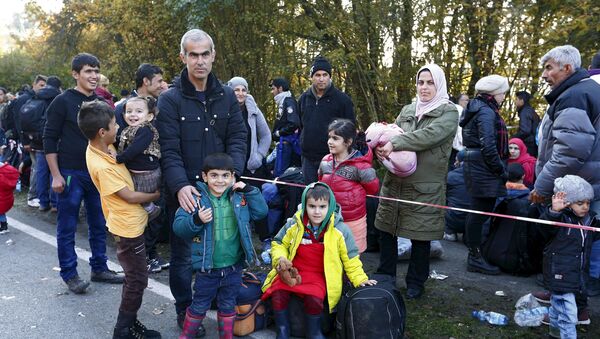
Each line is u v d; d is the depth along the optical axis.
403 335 3.27
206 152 3.29
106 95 5.88
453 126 3.84
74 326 3.65
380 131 3.82
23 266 4.93
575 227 3.09
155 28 12.18
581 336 3.44
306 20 8.99
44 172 7.11
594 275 3.65
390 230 4.03
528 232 4.51
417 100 4.05
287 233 3.49
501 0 7.68
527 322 3.56
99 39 16.72
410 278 4.11
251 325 3.50
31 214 7.09
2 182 5.91
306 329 3.36
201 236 3.08
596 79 3.73
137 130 3.23
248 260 3.12
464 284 4.43
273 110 10.61
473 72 8.30
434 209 3.89
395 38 8.56
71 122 4.27
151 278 4.67
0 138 9.87
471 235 4.71
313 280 3.34
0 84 22.11
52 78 7.14
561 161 3.36
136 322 3.38
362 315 3.04
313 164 5.04
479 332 3.48
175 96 3.25
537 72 7.68
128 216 3.23
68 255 4.29
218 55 10.91
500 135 4.51
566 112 3.38
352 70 8.80
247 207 3.15
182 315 3.58
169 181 3.14
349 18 8.62
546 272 3.27
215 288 3.15
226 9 10.12
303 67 9.42
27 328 3.61
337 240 3.37
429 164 3.89
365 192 3.84
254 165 5.95
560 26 7.12
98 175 3.19
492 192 4.50
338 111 4.91
